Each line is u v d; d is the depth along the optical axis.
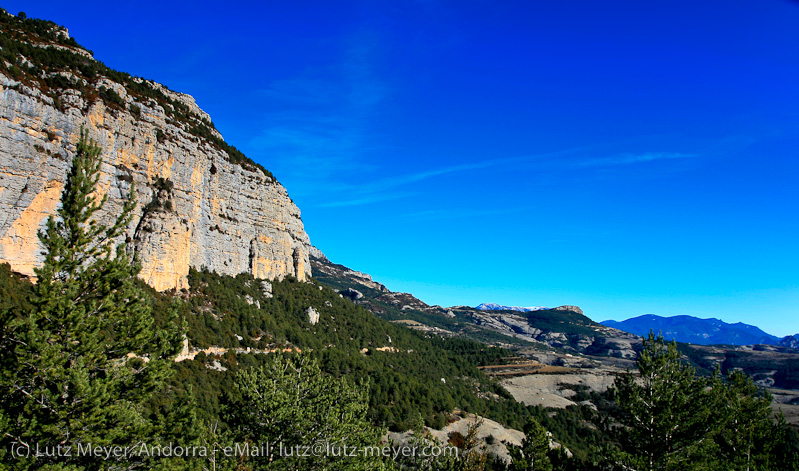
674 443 35.44
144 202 78.12
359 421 35.34
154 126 83.50
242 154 123.69
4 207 55.28
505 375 168.25
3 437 22.16
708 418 35.84
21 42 75.06
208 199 99.19
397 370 113.06
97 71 79.06
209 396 55.06
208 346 72.19
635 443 37.22
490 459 62.09
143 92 90.31
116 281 29.22
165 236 78.75
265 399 32.44
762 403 50.72
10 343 24.75
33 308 25.64
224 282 98.56
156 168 81.94
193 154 92.19
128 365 28.14
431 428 81.31
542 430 58.56
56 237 27.02
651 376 37.47
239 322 89.12
